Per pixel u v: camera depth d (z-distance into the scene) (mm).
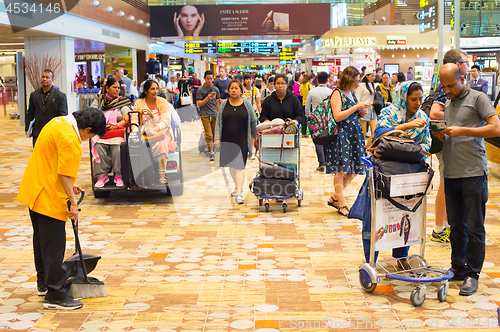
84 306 3541
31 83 15750
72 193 3441
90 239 5102
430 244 4879
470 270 3756
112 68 22938
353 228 5445
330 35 23625
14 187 7699
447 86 3727
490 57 25156
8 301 3654
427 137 4133
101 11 18062
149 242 5004
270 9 24969
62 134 3365
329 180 8133
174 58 31328
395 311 3424
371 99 9664
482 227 3734
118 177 6637
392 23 23875
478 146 3723
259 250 4738
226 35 25312
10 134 15078
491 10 24891
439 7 8625
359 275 3832
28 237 5227
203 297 3674
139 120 6367
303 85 13562
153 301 3611
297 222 5711
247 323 3250
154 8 25109
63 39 15734
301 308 3479
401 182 3635
